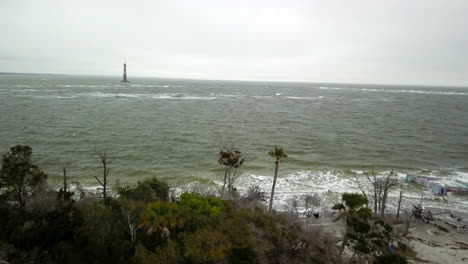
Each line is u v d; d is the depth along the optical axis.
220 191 28.02
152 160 40.19
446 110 112.44
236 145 49.69
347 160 43.38
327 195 30.00
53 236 11.99
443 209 28.42
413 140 58.59
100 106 92.38
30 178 17.05
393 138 59.97
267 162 40.84
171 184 29.22
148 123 67.31
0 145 44.12
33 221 13.02
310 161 42.00
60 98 110.50
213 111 92.06
